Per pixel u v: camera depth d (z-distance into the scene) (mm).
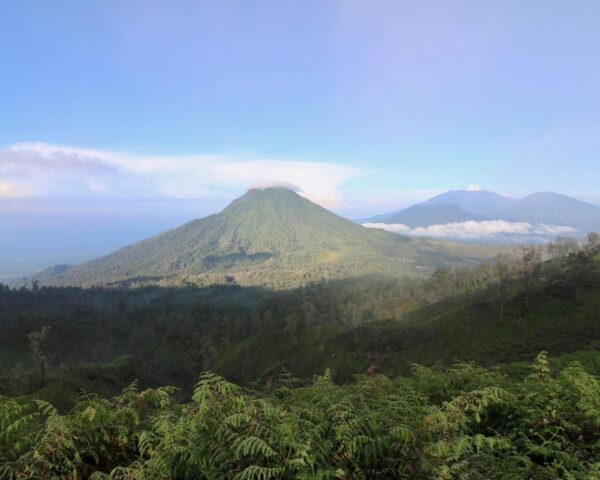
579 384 7988
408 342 90875
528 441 6301
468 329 85188
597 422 6746
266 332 126250
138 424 6562
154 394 7551
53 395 58594
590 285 85125
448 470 5070
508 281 95312
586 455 6035
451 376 9883
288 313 149500
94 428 6078
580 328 70938
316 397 7207
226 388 6500
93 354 136750
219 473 4973
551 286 88875
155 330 156500
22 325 138750
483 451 5867
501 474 5301
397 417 6395
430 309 116500
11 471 5246
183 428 5668
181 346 142875
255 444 4852
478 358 73438
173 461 5297
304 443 5258
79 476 5566
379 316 127688
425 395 8961
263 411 6113
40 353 78625
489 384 9008
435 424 6258
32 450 5656
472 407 7184
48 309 178375
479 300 98812
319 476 4738
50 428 5711
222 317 162750
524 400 7699
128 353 144375
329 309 153000
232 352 125812
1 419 6359
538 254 96938
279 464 4930
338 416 5883
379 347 95312
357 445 5426
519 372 12469
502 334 78562
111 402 7246
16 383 63031
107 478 5121
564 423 6812
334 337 109375
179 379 122812
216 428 5676
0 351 118812
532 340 72625
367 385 8570
